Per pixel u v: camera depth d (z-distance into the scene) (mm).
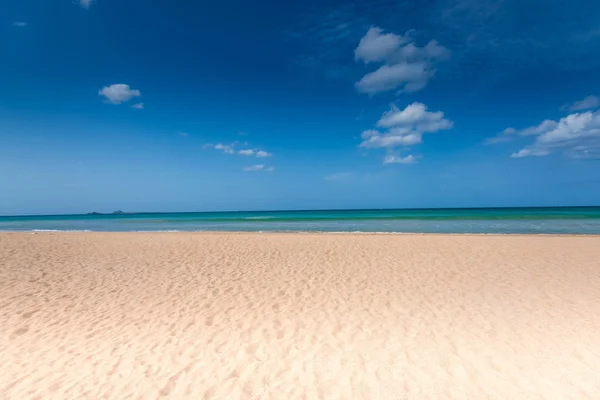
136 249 12812
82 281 8148
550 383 3650
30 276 8617
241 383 3766
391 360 4230
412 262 9938
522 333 4945
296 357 4352
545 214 37969
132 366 4141
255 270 9211
